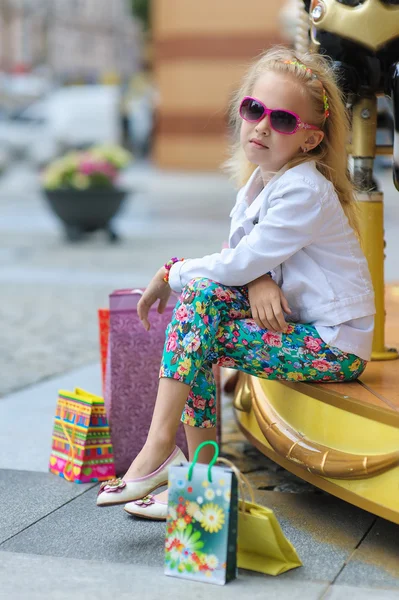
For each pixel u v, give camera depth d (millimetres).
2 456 5266
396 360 4836
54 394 6656
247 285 4109
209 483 3516
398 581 3605
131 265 13500
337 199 4070
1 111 37000
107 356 4930
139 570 3682
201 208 22375
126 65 119125
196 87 34719
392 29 4297
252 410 4812
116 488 3893
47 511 4383
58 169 16125
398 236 16422
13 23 83750
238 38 33562
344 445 3918
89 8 106062
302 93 4004
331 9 4355
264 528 3623
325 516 4348
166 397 3932
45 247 15789
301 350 4051
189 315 3941
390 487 3668
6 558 3801
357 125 4812
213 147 35000
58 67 96812
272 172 4184
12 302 10602
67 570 3678
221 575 3521
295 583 3561
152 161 42750
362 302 4090
